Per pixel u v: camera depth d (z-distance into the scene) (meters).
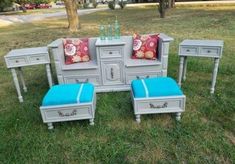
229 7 15.80
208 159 2.02
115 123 2.61
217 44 2.95
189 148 2.15
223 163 1.98
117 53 3.19
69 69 3.28
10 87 3.83
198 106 2.85
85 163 2.06
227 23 8.88
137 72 3.32
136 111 2.52
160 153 2.12
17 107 3.09
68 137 2.41
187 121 2.55
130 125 2.55
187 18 11.50
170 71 3.98
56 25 12.13
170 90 2.47
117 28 3.53
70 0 9.37
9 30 11.32
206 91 3.21
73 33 9.00
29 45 7.18
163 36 3.36
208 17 11.24
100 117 2.72
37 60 3.10
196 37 6.75
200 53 3.00
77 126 2.57
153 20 11.69
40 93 3.50
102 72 3.31
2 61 5.45
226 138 2.26
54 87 2.71
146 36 3.50
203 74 3.81
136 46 3.49
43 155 2.17
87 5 28.12
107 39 3.46
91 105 2.46
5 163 2.10
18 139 2.40
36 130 2.56
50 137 2.42
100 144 2.27
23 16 19.67
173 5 18.16
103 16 15.41
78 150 2.22
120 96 3.25
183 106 2.49
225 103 2.85
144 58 3.46
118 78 3.35
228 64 4.16
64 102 2.42
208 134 2.33
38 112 2.92
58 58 3.24
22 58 3.04
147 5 22.98
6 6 26.98
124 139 2.33
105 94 3.34
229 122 2.49
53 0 38.56
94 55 3.62
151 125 2.53
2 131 2.56
